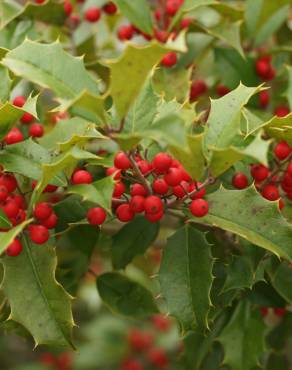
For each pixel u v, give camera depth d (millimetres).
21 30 647
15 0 720
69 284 621
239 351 604
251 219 533
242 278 561
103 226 664
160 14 676
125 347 974
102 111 482
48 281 530
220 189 543
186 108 550
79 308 929
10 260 532
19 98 556
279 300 605
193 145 505
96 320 984
